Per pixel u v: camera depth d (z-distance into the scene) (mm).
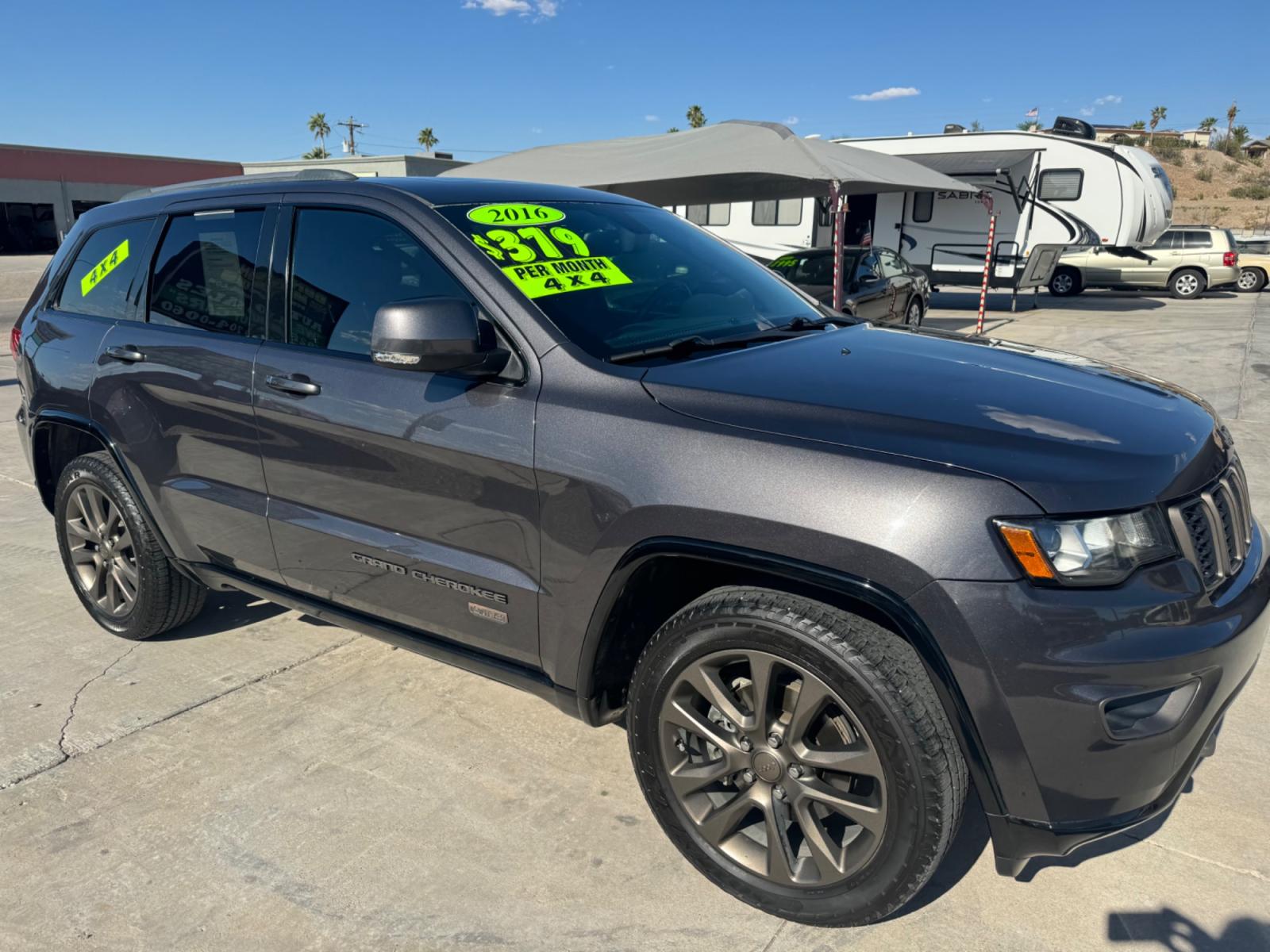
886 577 1963
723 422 2205
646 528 2230
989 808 2023
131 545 3691
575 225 3061
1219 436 2412
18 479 6387
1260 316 16672
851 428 2113
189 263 3371
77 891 2424
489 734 3145
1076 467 1981
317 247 2994
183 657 3727
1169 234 20766
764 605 2121
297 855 2547
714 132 11516
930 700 2008
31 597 4344
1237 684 2113
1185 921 2270
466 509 2576
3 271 28344
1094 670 1874
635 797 2799
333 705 3336
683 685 2305
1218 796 2742
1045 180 17203
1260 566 2273
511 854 2547
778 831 2234
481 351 2416
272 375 2959
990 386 2379
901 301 13672
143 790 2844
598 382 2396
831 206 10219
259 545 3170
